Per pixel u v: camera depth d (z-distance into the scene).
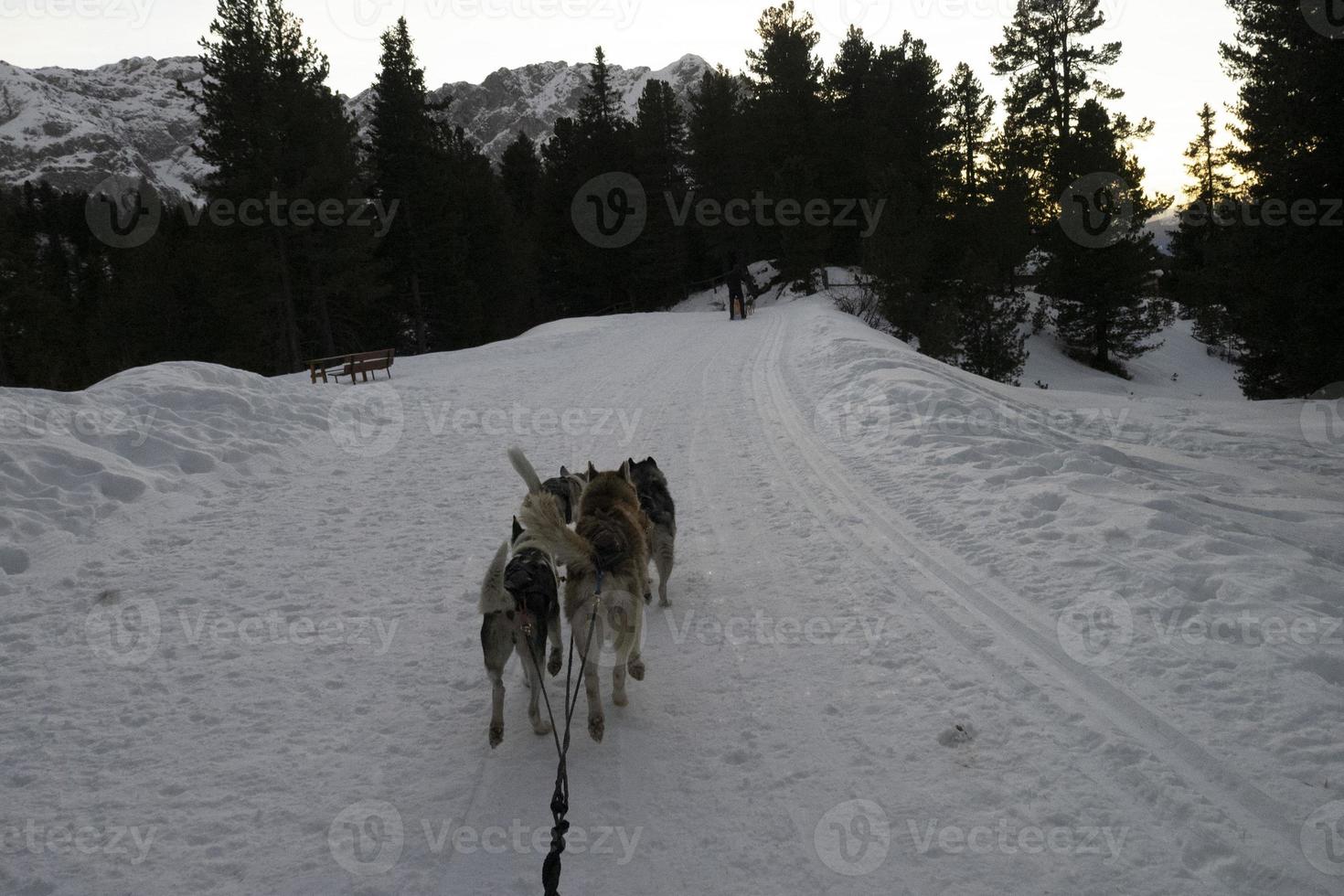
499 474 10.70
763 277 55.28
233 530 8.47
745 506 9.05
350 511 9.16
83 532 7.97
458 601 6.85
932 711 4.89
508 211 53.12
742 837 4.04
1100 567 6.39
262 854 3.99
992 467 9.49
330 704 5.33
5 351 36.25
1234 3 19.36
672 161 62.03
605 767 4.66
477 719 5.20
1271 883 3.38
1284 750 4.13
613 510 5.78
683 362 20.61
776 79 53.97
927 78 51.12
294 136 32.06
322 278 34.72
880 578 6.85
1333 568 6.35
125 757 4.74
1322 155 15.56
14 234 37.53
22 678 5.56
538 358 23.41
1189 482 10.00
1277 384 23.45
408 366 23.66
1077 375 36.88
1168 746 4.31
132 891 3.74
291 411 12.87
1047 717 4.70
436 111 48.97
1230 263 23.62
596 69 63.19
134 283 36.06
